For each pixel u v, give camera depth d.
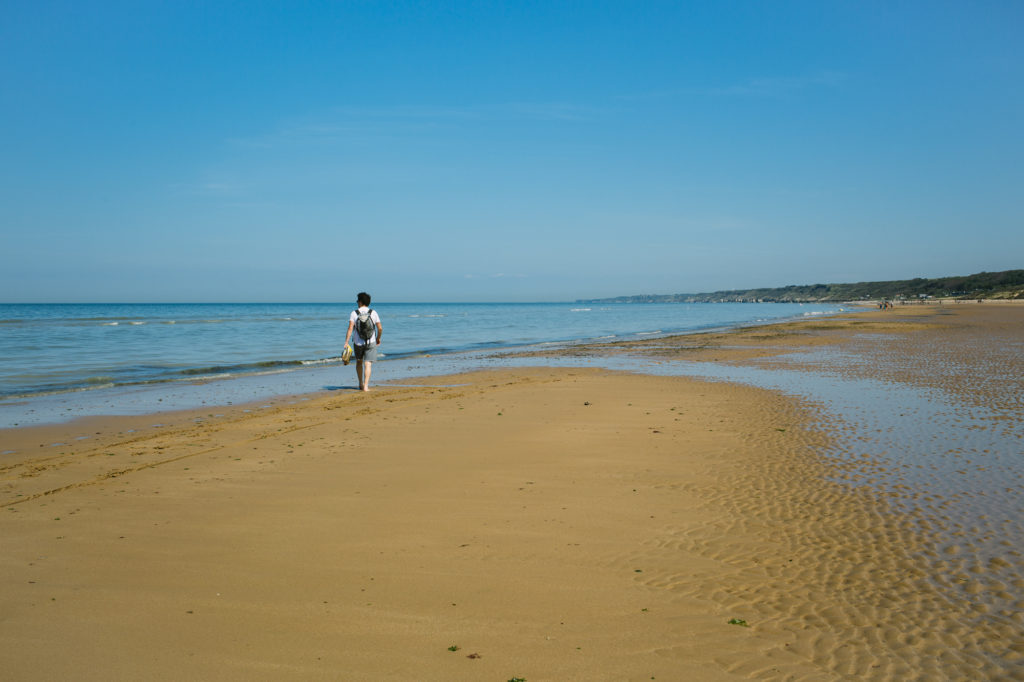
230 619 4.00
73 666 3.44
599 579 4.67
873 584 4.61
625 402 13.35
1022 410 11.87
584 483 7.30
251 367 22.20
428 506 6.43
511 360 24.77
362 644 3.71
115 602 4.23
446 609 4.17
